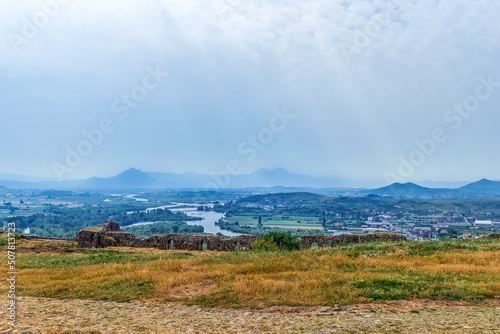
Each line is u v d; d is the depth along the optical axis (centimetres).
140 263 2070
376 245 2353
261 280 1461
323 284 1370
